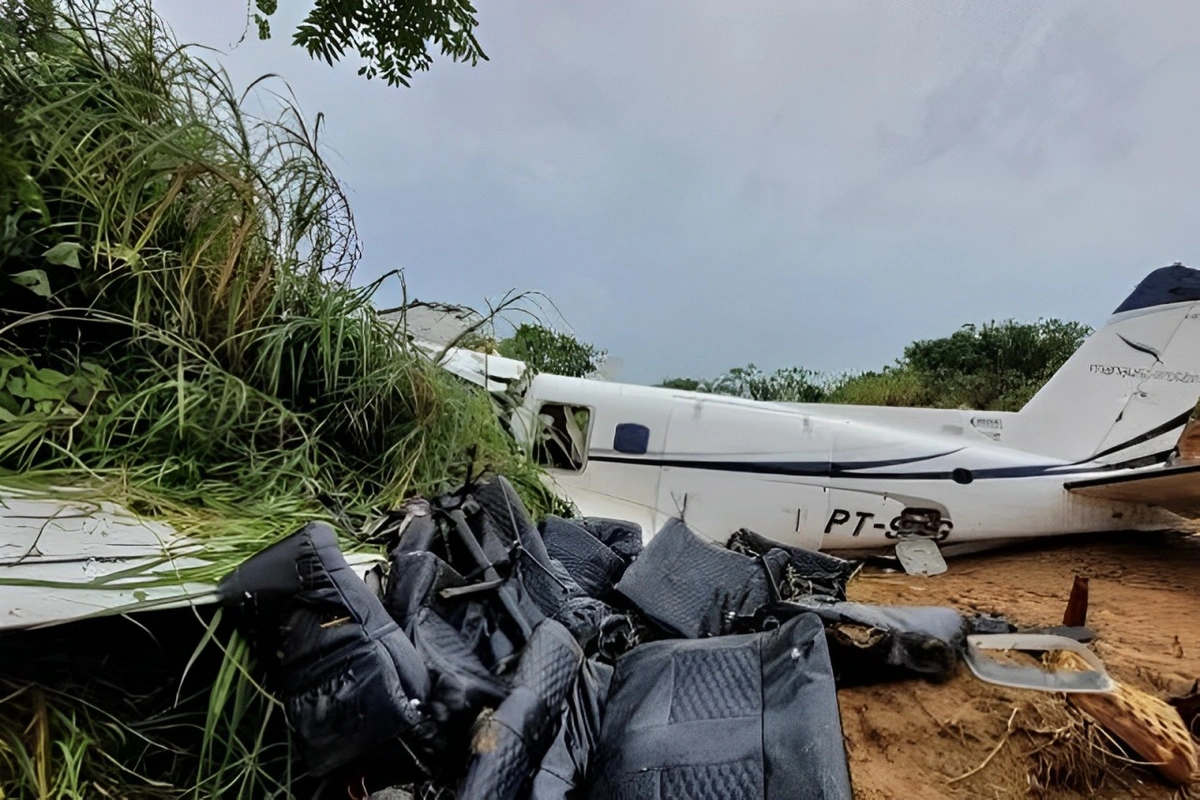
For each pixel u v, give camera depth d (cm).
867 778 214
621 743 161
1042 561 621
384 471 265
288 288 265
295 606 138
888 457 590
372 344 281
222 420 223
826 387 1767
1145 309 669
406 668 137
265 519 198
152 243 236
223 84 262
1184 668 351
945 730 235
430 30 173
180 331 233
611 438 543
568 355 561
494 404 384
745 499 558
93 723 130
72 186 218
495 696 149
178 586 138
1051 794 224
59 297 220
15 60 224
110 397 204
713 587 274
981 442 671
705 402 563
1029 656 279
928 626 252
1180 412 660
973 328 1853
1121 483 597
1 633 115
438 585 178
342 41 175
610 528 353
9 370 193
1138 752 242
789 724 153
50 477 182
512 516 238
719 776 146
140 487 187
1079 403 675
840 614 245
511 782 139
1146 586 545
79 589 129
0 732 120
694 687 174
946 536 614
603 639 224
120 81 244
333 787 140
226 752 136
